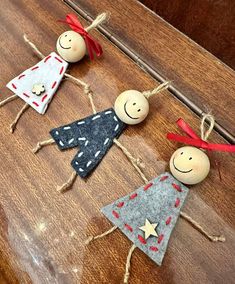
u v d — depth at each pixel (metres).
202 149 0.16
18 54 0.20
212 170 0.16
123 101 0.17
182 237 0.15
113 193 0.16
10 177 0.17
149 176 0.16
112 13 0.21
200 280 0.15
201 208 0.16
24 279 0.15
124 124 0.17
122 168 0.17
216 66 0.19
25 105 0.19
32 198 0.17
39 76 0.19
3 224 0.16
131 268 0.15
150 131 0.17
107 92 0.19
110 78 0.19
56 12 0.21
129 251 0.15
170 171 0.16
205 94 0.18
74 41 0.18
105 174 0.17
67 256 0.16
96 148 0.17
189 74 0.19
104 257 0.15
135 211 0.15
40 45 0.20
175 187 0.16
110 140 0.17
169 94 0.18
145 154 0.17
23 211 0.17
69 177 0.17
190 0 0.19
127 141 0.17
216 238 0.15
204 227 0.15
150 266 0.15
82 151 0.17
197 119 0.18
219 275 0.15
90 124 0.17
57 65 0.19
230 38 0.19
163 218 0.15
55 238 0.16
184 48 0.20
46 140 0.18
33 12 0.21
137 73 0.19
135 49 0.20
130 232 0.15
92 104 0.18
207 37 0.20
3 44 0.21
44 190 0.17
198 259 0.15
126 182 0.17
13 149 0.18
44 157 0.18
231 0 0.17
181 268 0.15
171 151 0.17
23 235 0.16
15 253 0.16
